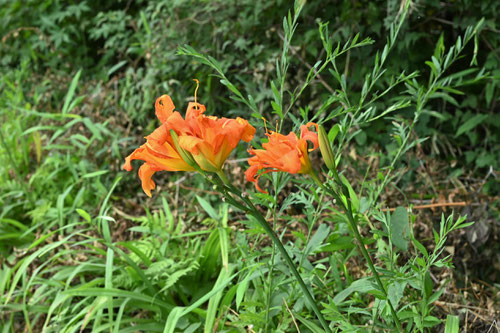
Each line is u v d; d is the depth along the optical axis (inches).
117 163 142.5
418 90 80.6
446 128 129.5
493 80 120.6
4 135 149.3
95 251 100.7
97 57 188.1
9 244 124.6
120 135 147.1
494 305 87.7
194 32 143.6
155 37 150.4
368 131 126.8
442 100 128.9
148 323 94.5
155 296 94.3
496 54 121.4
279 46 134.6
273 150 53.1
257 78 131.7
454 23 123.0
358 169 122.1
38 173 137.1
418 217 99.4
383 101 129.1
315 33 127.8
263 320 81.4
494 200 104.2
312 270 81.4
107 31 168.9
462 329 85.4
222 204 119.2
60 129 138.9
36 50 191.2
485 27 120.3
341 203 57.2
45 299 108.9
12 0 190.9
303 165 54.5
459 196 104.6
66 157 143.0
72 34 186.9
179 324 92.7
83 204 133.8
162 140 53.1
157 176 140.6
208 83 139.4
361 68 129.0
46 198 134.7
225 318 88.2
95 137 141.4
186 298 102.0
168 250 108.4
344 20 127.1
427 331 85.0
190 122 53.2
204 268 104.8
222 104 144.3
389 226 71.6
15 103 157.2
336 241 78.7
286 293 85.1
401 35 124.3
